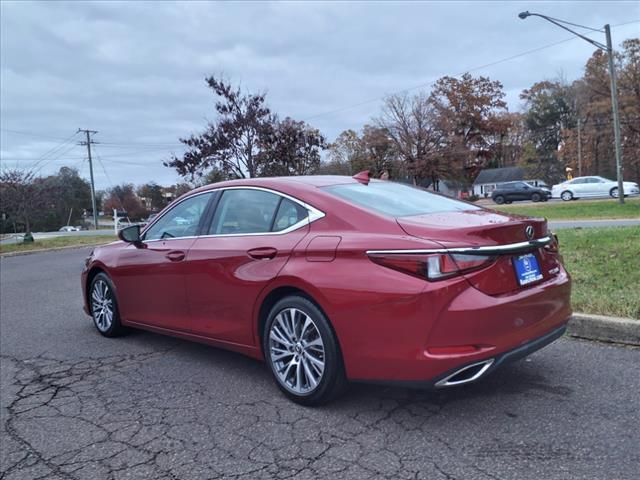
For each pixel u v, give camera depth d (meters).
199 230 4.59
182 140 20.00
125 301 5.35
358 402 3.67
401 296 3.04
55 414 3.72
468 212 3.82
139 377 4.42
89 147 54.56
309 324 3.55
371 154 50.09
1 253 18.78
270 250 3.80
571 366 4.14
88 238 24.34
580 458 2.80
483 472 2.71
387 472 2.76
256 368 4.53
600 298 5.29
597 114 47.59
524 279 3.28
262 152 19.97
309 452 3.02
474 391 3.75
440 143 47.91
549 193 38.91
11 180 22.80
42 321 6.75
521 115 80.75
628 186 32.78
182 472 2.87
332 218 3.60
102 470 2.93
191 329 4.55
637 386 3.69
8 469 2.98
